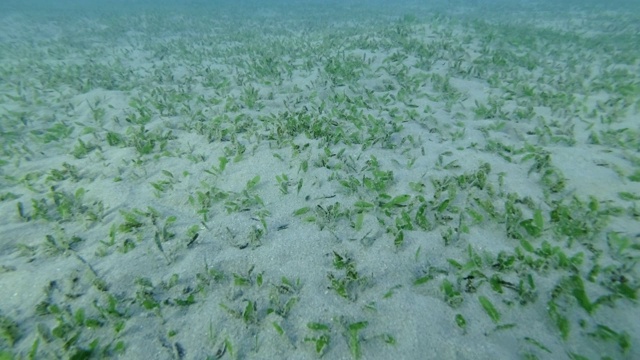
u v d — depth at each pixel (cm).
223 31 1178
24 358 184
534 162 336
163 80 637
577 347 181
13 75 678
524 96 498
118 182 327
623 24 1013
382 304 206
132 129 420
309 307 207
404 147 373
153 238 259
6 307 210
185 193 310
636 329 189
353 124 417
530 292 205
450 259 231
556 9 1433
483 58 639
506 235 252
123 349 187
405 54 670
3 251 252
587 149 363
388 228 255
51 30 1216
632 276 219
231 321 200
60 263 239
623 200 286
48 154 393
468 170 328
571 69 605
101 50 898
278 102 505
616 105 455
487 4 1728
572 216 266
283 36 1072
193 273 231
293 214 279
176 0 2316
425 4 1917
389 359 178
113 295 217
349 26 1177
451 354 178
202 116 456
